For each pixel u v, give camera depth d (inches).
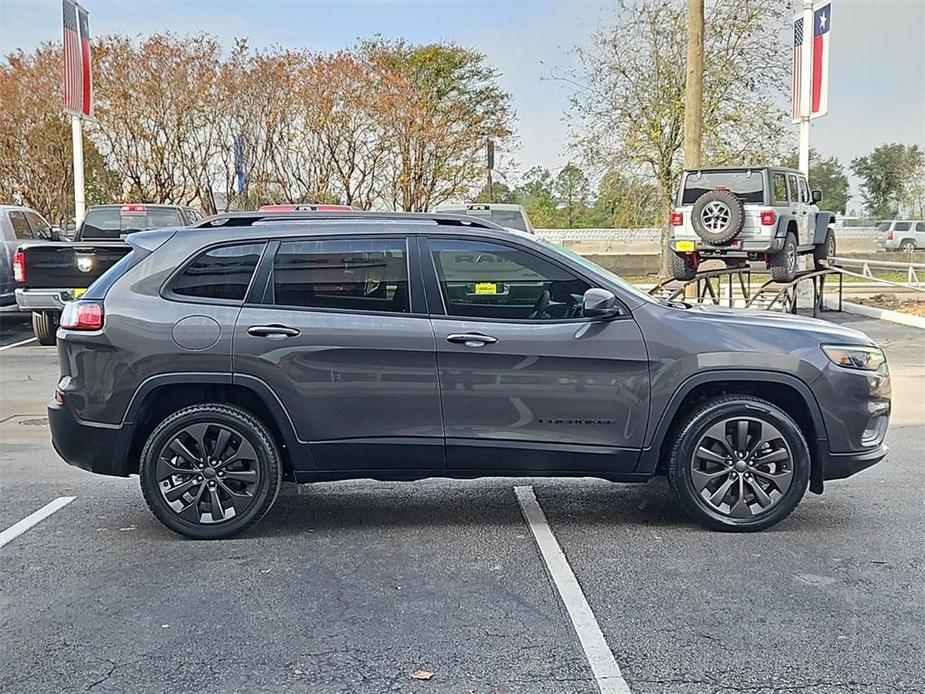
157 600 177.0
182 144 922.7
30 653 154.6
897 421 335.6
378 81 969.5
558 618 167.5
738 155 987.9
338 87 940.0
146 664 150.5
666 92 994.7
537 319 209.5
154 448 207.6
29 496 249.3
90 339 205.9
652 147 1007.6
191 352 204.4
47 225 668.7
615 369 207.5
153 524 224.8
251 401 211.0
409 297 209.2
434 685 142.9
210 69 906.7
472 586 183.2
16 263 480.7
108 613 170.9
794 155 990.4
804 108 682.8
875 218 1797.5
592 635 159.9
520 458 210.1
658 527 219.5
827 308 700.0
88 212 625.9
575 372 207.2
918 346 514.0
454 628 163.5
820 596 176.2
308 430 207.2
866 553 200.2
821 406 209.6
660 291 596.7
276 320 205.8
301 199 949.2
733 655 152.0
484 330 206.7
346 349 205.2
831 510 231.3
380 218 215.5
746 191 603.8
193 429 208.2
